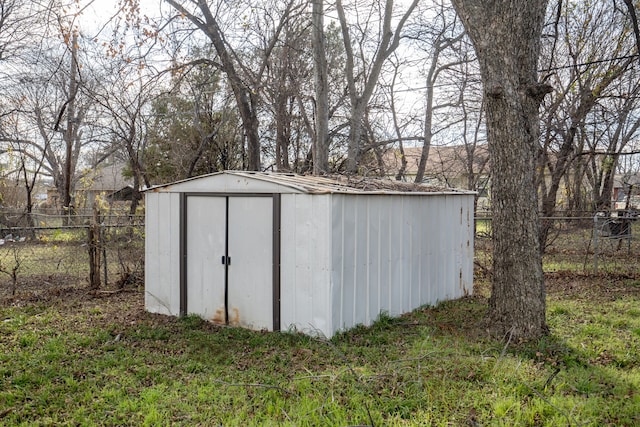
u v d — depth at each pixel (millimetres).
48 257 11922
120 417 4250
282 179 7102
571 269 12141
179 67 12445
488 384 4820
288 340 6336
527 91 6215
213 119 18516
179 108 18234
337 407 4316
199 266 7496
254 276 7000
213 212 7359
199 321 7332
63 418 4230
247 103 13742
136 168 15273
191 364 5520
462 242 9500
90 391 4758
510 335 5875
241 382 4992
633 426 4039
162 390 4781
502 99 6238
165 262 7816
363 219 6969
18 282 10273
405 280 7844
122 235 10203
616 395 4641
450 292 9109
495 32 6203
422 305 8266
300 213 6590
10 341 6340
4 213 15945
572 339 6324
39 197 30688
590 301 8742
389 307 7469
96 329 6906
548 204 14812
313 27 13672
